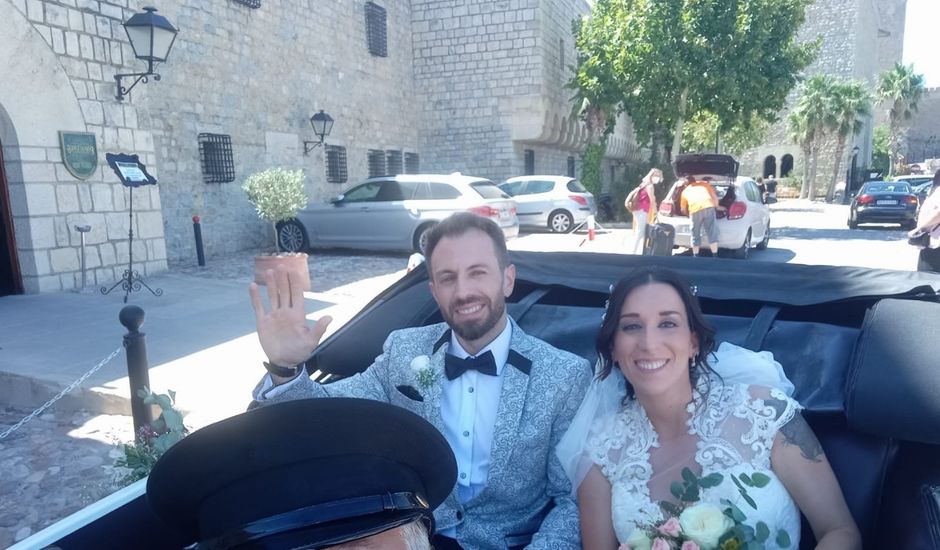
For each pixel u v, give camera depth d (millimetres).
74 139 9211
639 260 3139
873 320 2066
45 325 7262
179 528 1354
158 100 11945
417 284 3234
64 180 9133
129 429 4918
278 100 15242
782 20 18047
